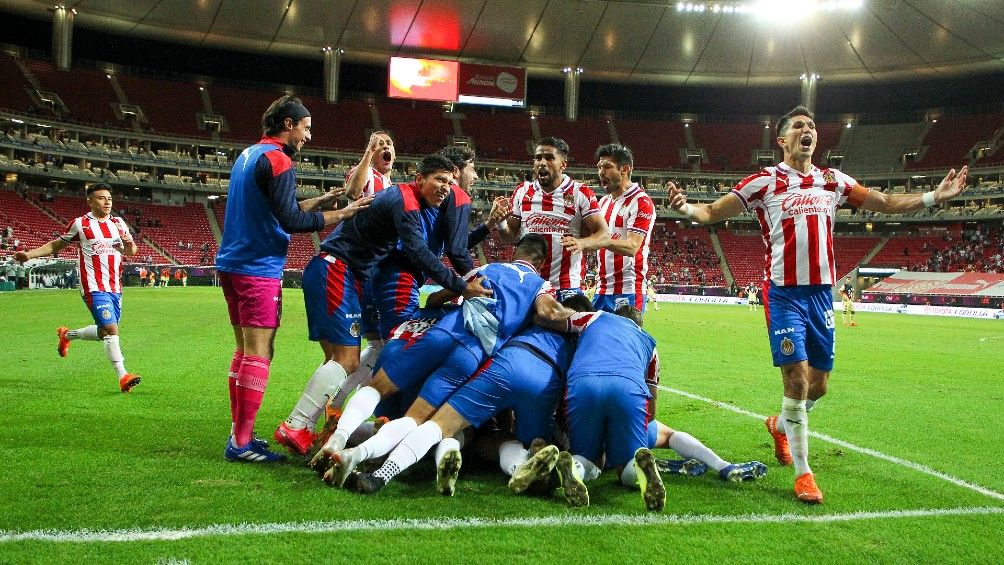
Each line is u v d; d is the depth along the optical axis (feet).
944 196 14.70
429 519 11.67
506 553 10.29
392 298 17.30
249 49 162.91
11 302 71.00
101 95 165.89
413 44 160.66
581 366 14.11
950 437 19.93
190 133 169.17
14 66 159.12
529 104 197.47
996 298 112.47
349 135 181.27
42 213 144.05
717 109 195.11
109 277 24.38
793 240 14.79
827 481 15.12
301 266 157.07
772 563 10.39
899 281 150.30
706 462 15.17
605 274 21.15
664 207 183.62
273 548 10.16
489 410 14.10
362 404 13.94
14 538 10.31
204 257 154.92
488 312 14.57
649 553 10.53
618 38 153.69
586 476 14.08
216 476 13.76
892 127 184.75
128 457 14.99
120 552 9.89
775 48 152.97
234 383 15.58
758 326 69.21
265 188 14.97
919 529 12.11
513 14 144.15
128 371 28.04
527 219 19.60
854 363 39.19
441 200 16.37
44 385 24.17
